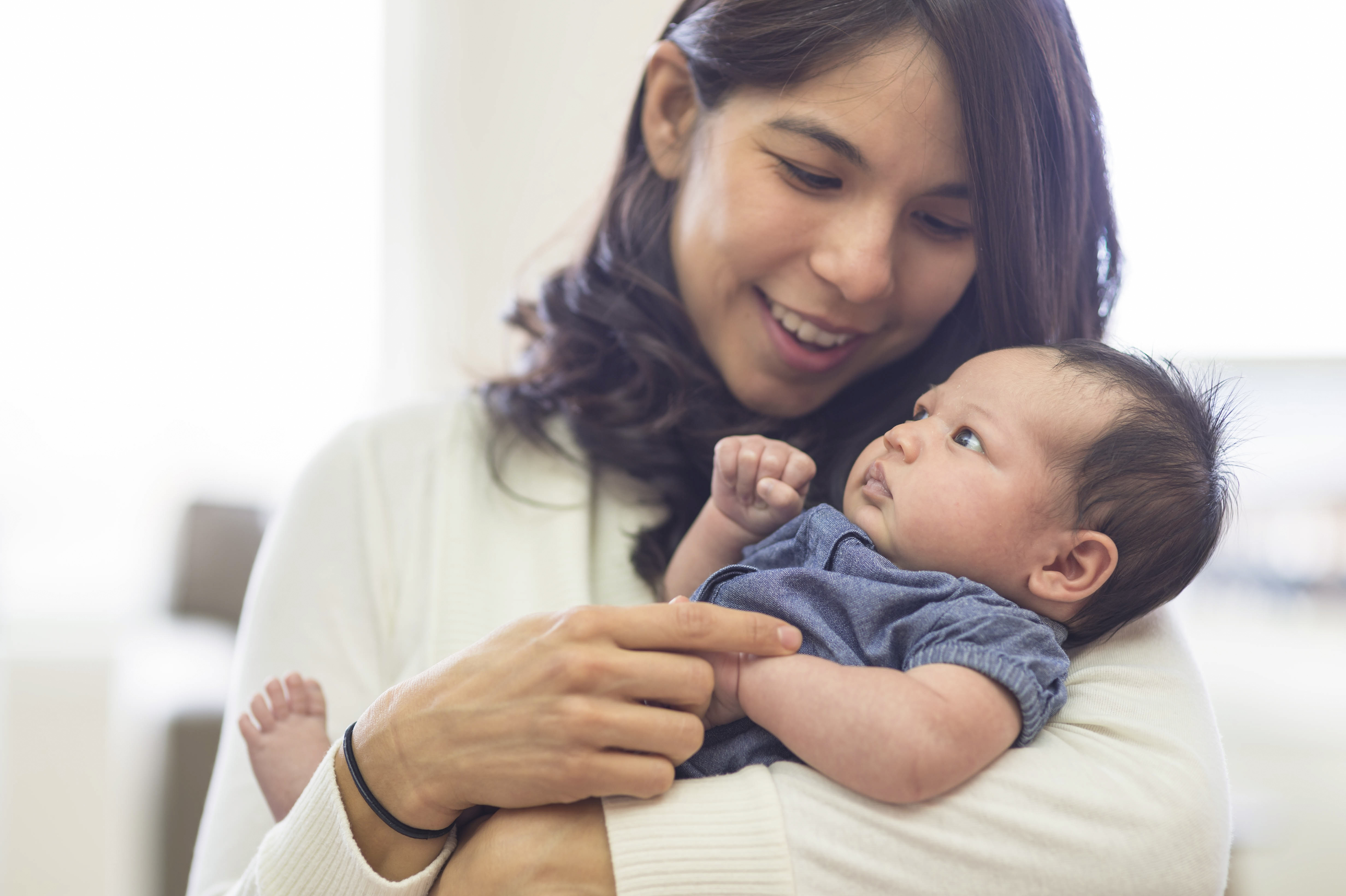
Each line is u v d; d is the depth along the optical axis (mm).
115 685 2383
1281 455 2775
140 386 3047
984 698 701
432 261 2994
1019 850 663
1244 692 2721
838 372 1024
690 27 1005
